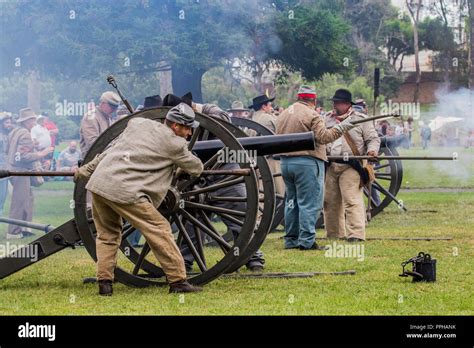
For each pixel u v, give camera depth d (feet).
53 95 216.74
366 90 250.57
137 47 141.90
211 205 63.72
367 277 63.98
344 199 89.25
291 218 83.76
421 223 106.32
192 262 65.98
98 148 59.16
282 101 232.53
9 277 66.18
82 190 59.77
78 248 84.48
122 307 53.21
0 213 110.83
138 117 58.80
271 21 150.00
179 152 56.59
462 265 69.97
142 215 56.39
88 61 144.66
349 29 161.07
